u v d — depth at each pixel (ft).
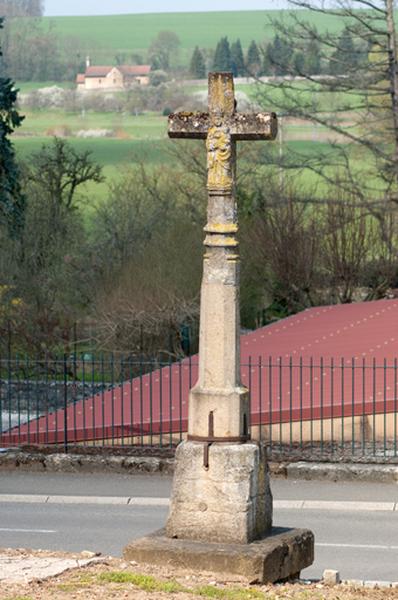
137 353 220.02
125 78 594.65
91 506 111.96
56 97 581.12
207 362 64.59
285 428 132.05
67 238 277.23
